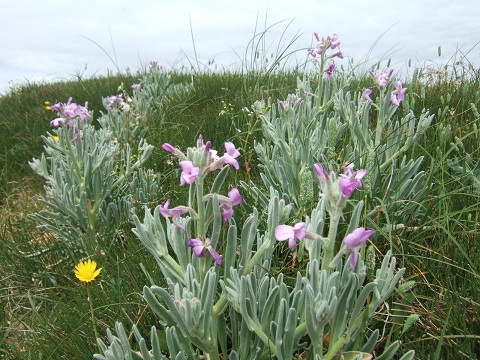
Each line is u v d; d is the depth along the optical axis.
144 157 3.57
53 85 9.72
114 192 3.60
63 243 3.23
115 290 2.40
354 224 1.39
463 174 2.74
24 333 2.53
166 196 3.49
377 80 2.80
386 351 1.46
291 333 1.34
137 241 2.96
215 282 1.37
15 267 3.11
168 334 1.43
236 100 5.40
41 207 4.11
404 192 2.61
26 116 6.98
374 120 4.14
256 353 1.50
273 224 1.51
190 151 1.39
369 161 2.46
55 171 3.30
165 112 5.77
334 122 2.62
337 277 1.39
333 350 1.41
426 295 2.03
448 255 2.18
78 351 2.07
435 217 2.45
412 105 3.29
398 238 2.23
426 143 3.24
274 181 3.01
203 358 1.70
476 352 1.71
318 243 1.38
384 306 1.94
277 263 2.31
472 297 1.89
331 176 1.25
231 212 1.45
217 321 1.59
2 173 5.02
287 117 3.05
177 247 1.55
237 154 1.41
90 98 7.89
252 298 1.41
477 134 3.04
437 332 1.78
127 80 8.67
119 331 1.48
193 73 7.59
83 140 3.44
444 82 4.73
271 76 6.10
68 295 2.81
